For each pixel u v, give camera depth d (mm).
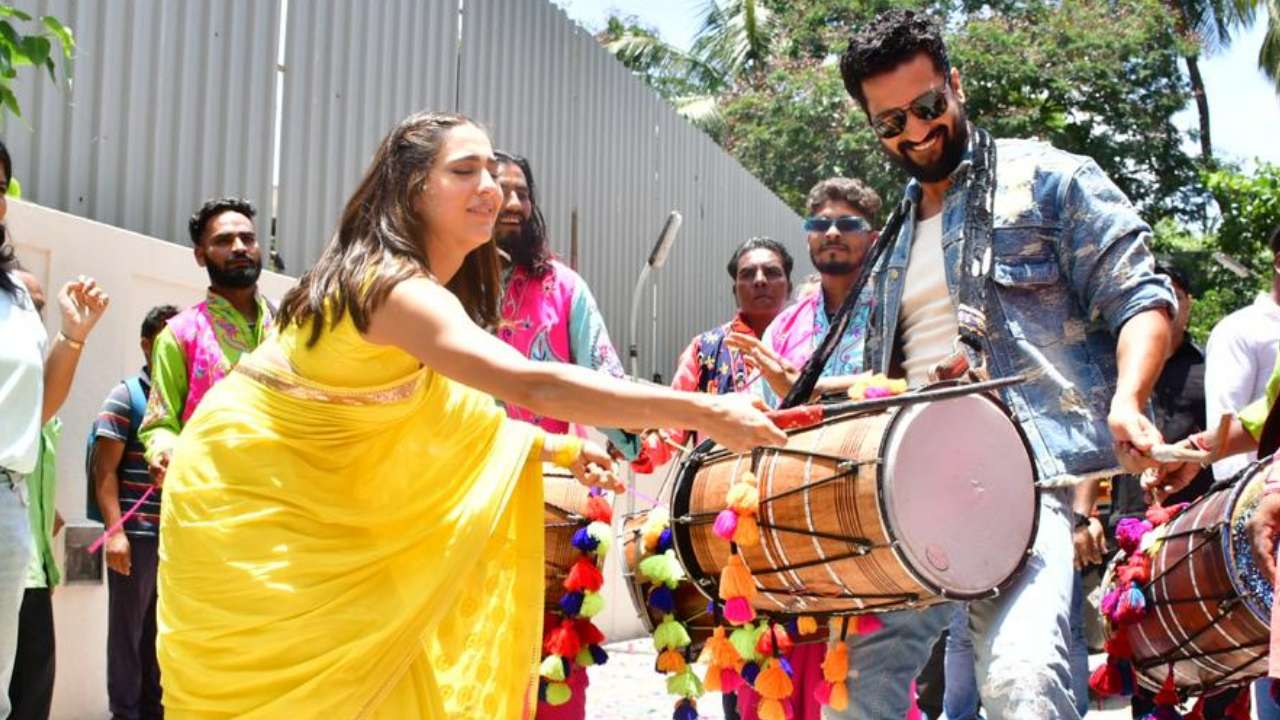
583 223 11383
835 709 3916
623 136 12195
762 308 6582
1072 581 3543
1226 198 19375
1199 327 23500
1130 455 3383
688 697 4352
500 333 4750
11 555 4375
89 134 6820
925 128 3660
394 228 3260
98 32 6859
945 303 3781
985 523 3375
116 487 5992
